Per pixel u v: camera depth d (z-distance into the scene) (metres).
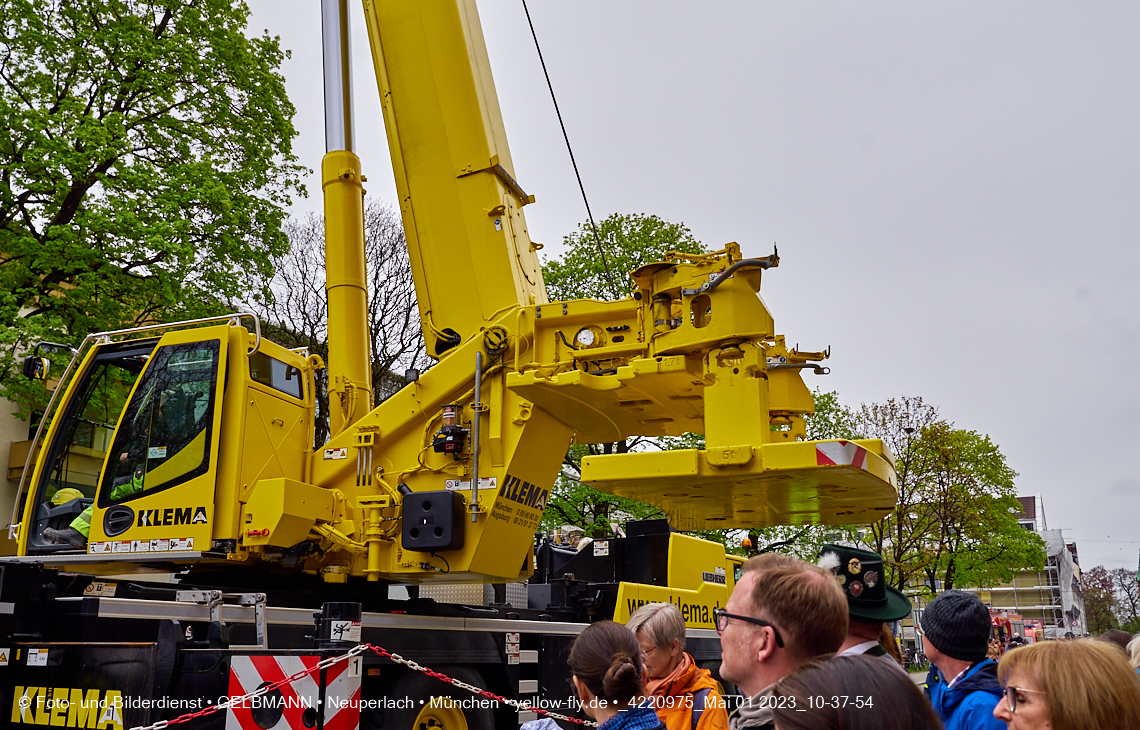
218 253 16.31
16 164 14.31
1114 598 99.38
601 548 11.27
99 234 14.38
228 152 17.38
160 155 16.27
